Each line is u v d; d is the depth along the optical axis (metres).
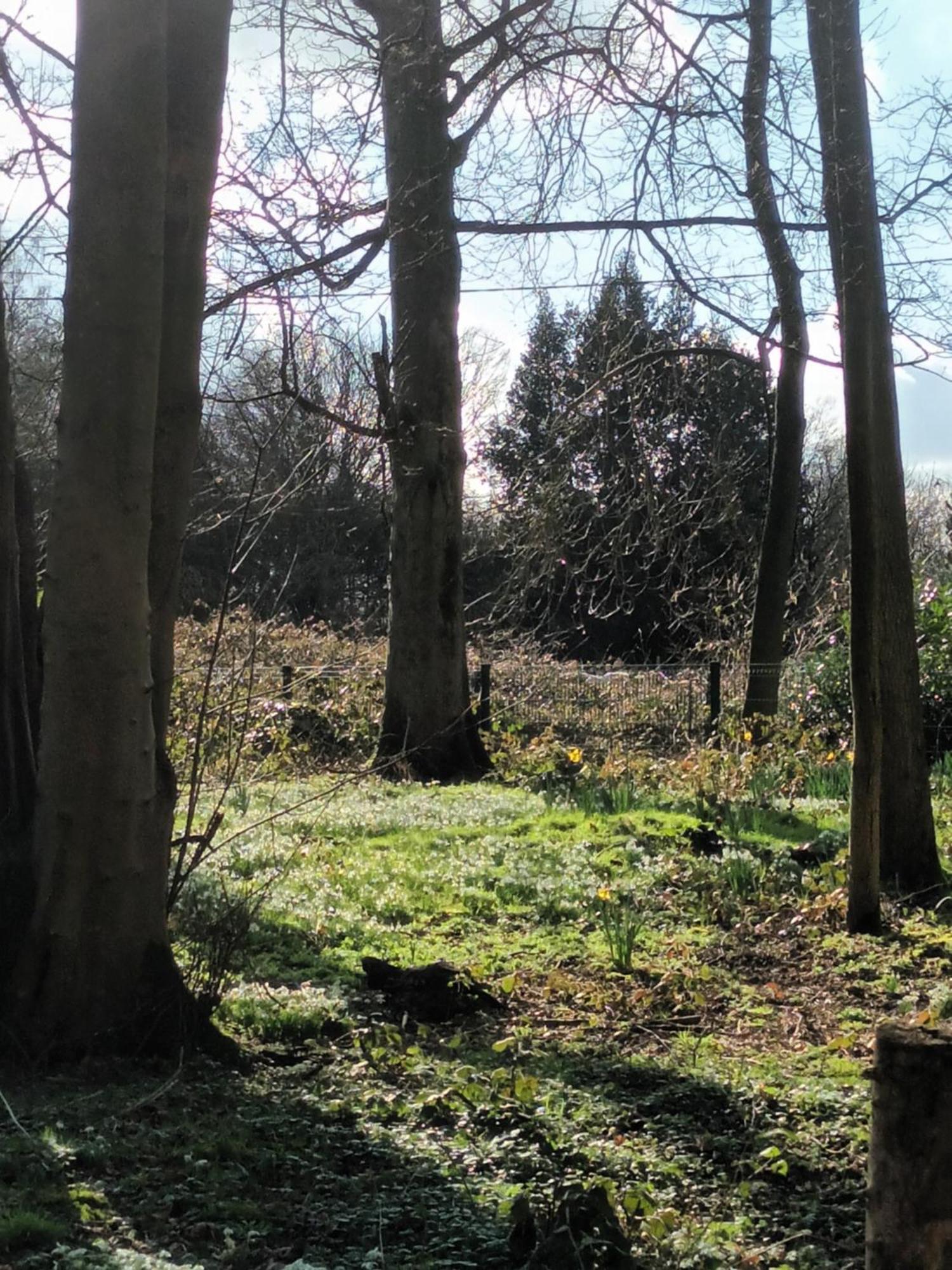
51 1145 4.79
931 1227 2.98
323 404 13.25
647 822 13.12
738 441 30.06
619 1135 5.62
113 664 5.91
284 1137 5.21
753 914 10.21
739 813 13.39
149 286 5.83
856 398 9.45
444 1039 6.99
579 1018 7.63
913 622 10.86
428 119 14.40
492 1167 5.07
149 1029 6.05
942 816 13.75
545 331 25.08
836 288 9.53
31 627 6.43
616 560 23.14
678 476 25.25
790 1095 6.18
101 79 5.75
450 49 10.95
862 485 9.49
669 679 19.66
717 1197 5.02
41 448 11.26
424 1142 5.30
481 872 11.16
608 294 18.53
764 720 16.77
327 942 8.86
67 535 5.86
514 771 17.55
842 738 18.41
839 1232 4.71
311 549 29.50
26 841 6.03
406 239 16.97
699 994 7.86
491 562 34.69
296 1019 6.95
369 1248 4.23
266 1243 4.22
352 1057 6.52
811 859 11.59
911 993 8.25
